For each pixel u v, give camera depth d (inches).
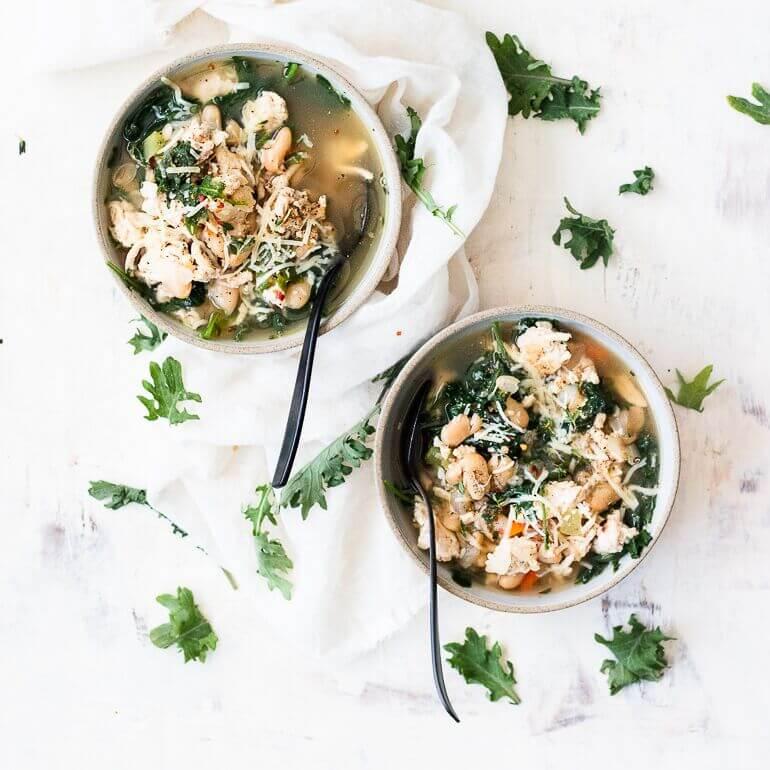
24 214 45.5
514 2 44.6
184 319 42.5
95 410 46.0
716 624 45.6
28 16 44.9
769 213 44.8
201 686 46.5
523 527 42.5
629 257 45.0
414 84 43.6
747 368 45.1
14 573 46.5
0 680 46.6
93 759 46.7
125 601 46.4
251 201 41.9
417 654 46.0
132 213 42.1
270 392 44.6
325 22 43.4
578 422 42.4
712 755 45.7
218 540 45.5
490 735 46.0
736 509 45.3
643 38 44.7
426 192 43.4
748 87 44.7
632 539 42.9
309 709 46.3
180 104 41.9
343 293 42.7
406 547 42.4
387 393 42.8
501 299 45.1
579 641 45.8
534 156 44.8
